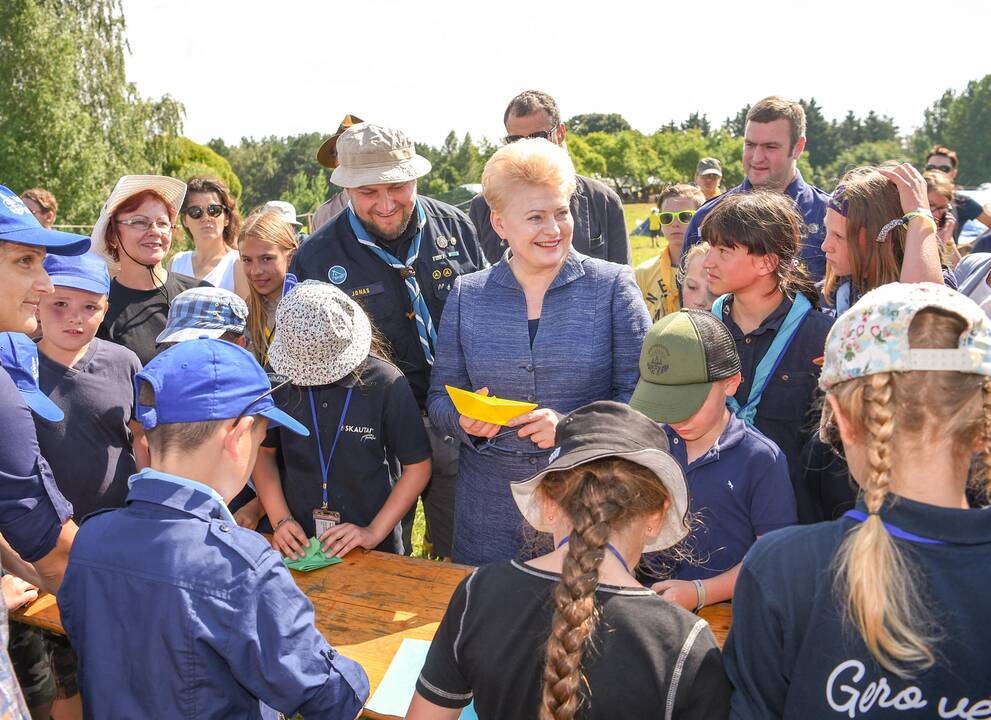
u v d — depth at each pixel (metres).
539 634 1.31
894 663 1.18
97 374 2.96
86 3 31.67
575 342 2.69
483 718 1.37
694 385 2.14
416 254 3.57
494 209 2.66
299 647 1.59
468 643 1.38
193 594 1.54
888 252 2.74
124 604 1.56
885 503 1.22
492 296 2.81
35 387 2.51
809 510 2.51
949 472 1.22
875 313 1.25
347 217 3.65
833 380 1.31
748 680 1.31
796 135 4.00
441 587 2.51
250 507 3.19
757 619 1.30
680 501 1.44
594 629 1.27
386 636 2.23
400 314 3.56
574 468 1.38
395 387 2.88
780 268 2.66
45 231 2.19
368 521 2.93
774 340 2.69
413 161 3.43
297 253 3.69
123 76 32.44
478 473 2.81
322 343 2.63
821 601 1.24
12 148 29.89
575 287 2.73
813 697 1.25
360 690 1.70
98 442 2.92
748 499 2.27
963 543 1.17
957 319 1.21
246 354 1.78
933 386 1.20
